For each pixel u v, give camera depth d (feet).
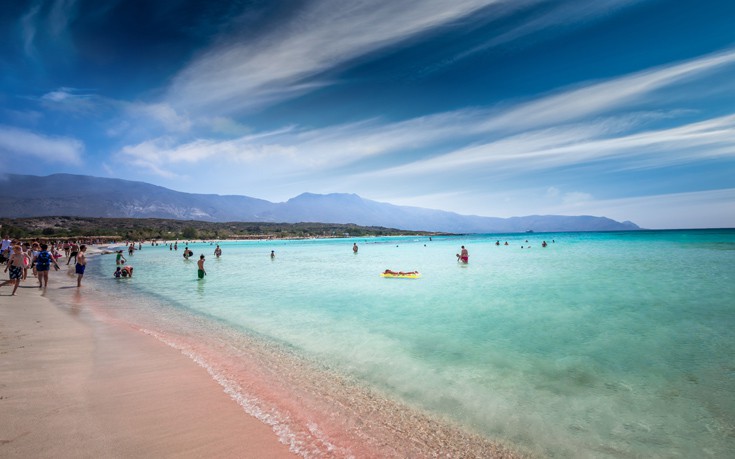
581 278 61.26
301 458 12.89
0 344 24.02
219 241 426.10
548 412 17.17
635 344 26.76
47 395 16.55
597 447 14.43
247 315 37.27
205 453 12.67
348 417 16.38
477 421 16.30
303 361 23.65
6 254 74.02
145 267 100.22
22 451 11.93
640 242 188.65
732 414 16.85
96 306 41.09
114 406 15.92
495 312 37.70
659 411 17.20
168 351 24.44
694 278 57.82
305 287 57.93
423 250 180.45
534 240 272.72
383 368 22.58
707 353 24.71
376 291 52.70
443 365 23.11
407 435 15.03
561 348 26.17
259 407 16.78
